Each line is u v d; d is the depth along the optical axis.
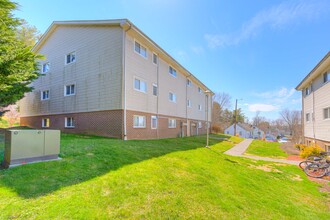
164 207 3.42
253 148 15.54
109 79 11.27
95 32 12.18
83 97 12.51
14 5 6.54
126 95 11.00
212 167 6.69
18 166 4.12
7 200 2.90
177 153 7.81
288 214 4.14
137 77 12.16
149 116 13.51
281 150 15.36
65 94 13.74
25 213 2.65
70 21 13.14
